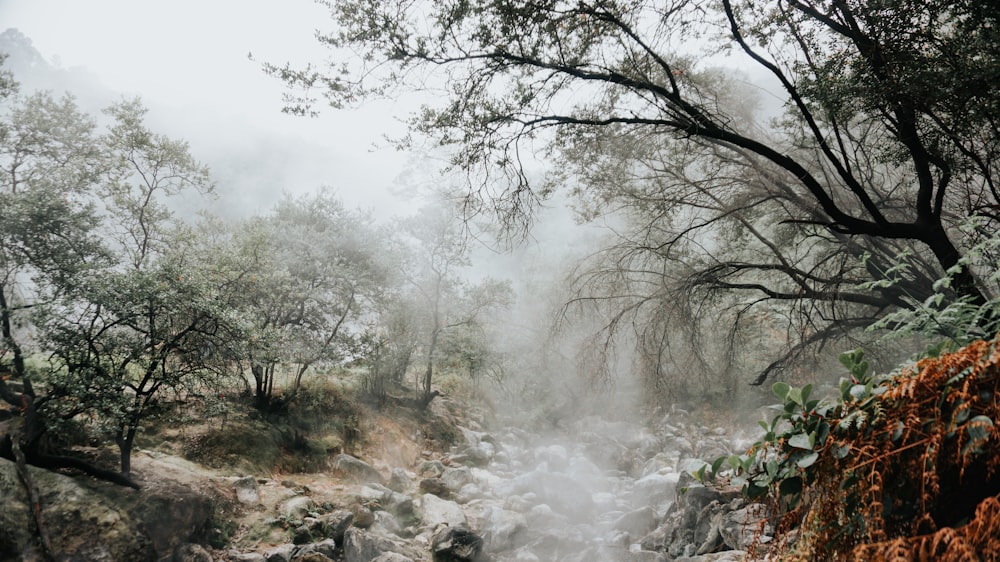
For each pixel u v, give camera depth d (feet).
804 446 5.98
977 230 16.80
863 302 29.32
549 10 22.81
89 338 24.61
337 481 36.83
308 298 43.47
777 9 22.50
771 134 33.88
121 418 24.38
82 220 27.04
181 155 34.78
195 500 25.75
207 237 42.98
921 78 18.63
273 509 29.99
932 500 5.45
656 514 31.78
